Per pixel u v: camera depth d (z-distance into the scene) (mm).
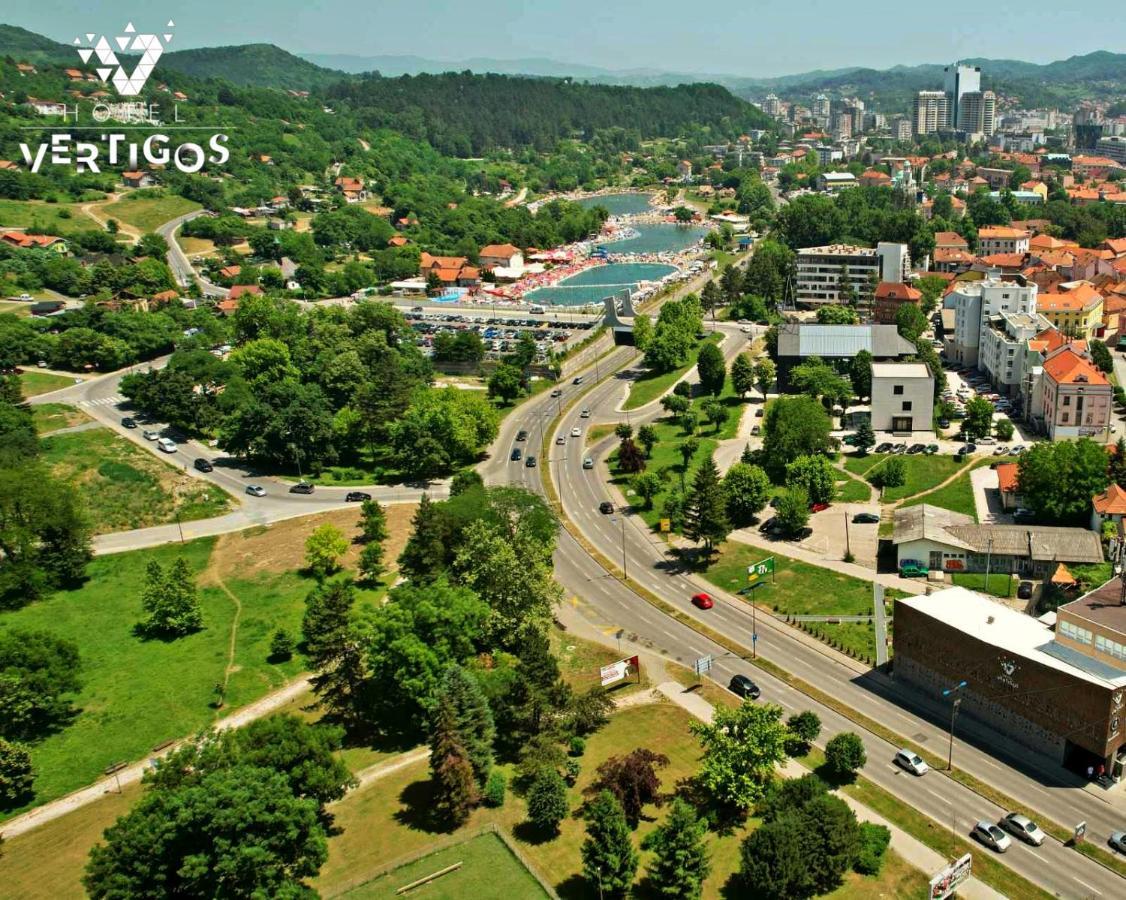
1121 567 172250
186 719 149250
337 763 116375
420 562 177250
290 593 189000
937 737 139125
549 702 135875
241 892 95938
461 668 130375
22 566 187875
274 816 97438
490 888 106938
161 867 95562
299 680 160250
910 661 152125
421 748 136375
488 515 183500
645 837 115188
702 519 199500
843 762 128375
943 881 103312
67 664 150250
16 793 129250
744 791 119312
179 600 173625
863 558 195875
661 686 156250
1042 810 122812
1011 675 135750
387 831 116812
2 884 112375
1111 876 111125
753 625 175125
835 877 108250
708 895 107500
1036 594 173125
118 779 134375
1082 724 127125
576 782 127688
